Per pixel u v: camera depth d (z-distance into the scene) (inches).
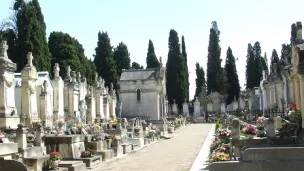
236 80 4028.1
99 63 3422.7
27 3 2329.0
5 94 1044.5
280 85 1708.9
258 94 2901.1
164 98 2645.2
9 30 2386.8
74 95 1806.1
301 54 706.2
